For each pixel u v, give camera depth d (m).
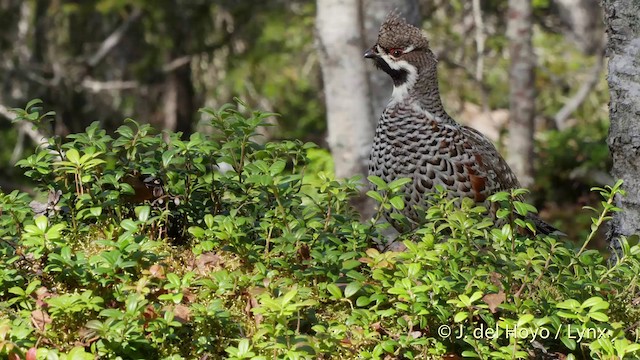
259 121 9.01
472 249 8.49
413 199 11.74
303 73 29.77
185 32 30.97
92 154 8.41
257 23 30.38
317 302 7.87
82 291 7.95
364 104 17.06
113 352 7.34
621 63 10.84
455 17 29.72
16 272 7.95
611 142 11.06
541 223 12.49
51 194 9.53
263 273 7.98
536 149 27.62
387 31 12.12
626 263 8.84
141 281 7.63
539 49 32.78
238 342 7.73
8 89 31.20
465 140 11.64
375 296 7.73
